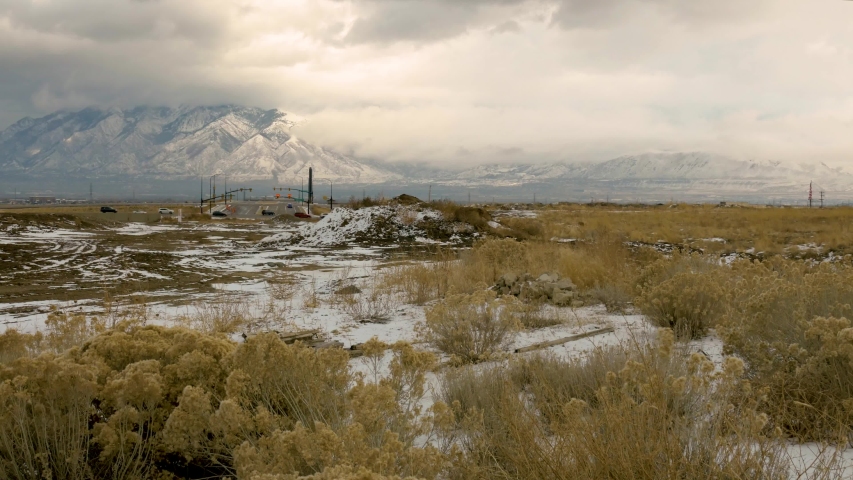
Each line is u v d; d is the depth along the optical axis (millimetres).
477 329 8469
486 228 37750
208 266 24938
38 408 3855
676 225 43031
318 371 4523
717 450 3404
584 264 15336
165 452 4164
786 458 3764
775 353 5504
